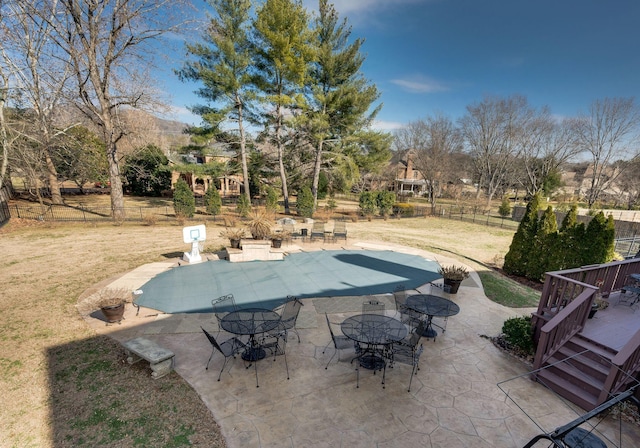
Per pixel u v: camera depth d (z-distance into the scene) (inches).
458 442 150.4
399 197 1796.3
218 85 706.2
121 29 609.9
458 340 247.3
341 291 332.5
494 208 1512.1
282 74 729.6
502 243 669.3
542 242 404.5
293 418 161.0
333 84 816.9
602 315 248.5
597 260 362.9
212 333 239.6
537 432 159.0
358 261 448.8
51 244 478.0
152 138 1005.8
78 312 265.1
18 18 595.2
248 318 219.9
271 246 477.4
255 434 150.1
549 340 201.2
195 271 379.9
